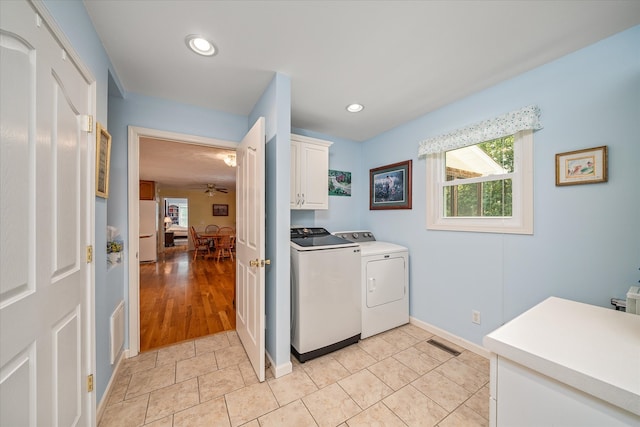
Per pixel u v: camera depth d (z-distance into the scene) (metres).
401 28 1.31
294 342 1.98
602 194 1.41
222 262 6.28
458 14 1.21
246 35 1.37
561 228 1.57
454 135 2.13
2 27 0.62
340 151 3.15
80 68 1.09
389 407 1.46
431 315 2.40
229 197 9.54
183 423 1.34
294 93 2.04
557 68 1.58
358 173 3.31
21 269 0.71
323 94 2.05
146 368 1.84
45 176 0.83
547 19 1.25
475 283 2.05
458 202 2.25
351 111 2.39
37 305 0.78
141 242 6.09
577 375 0.66
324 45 1.46
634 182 1.31
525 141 1.73
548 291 1.63
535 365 0.74
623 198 1.34
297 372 1.79
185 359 1.96
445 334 2.27
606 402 0.63
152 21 1.26
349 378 1.72
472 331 2.07
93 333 1.22
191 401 1.50
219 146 2.37
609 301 1.39
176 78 1.80
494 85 1.91
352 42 1.43
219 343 2.23
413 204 2.59
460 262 2.16
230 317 2.83
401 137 2.73
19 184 0.70
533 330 0.92
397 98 2.13
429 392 1.58
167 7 1.17
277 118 1.75
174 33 1.35
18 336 0.70
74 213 1.05
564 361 0.71
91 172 1.22
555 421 0.72
